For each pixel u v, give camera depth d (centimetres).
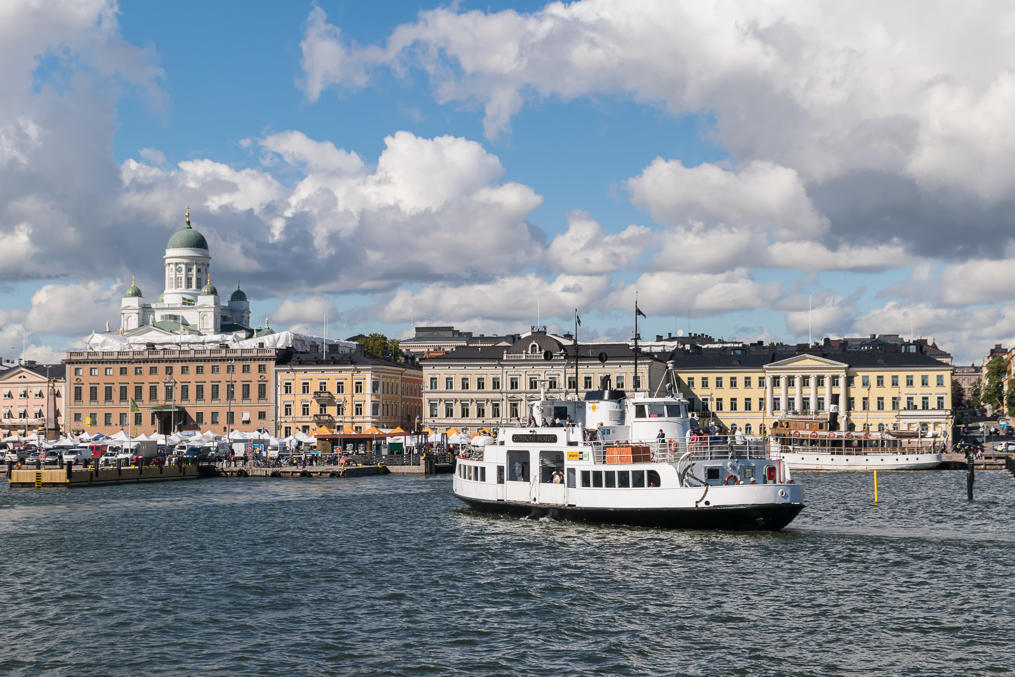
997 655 4441
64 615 5219
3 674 4272
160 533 8088
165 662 4406
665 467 7531
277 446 17375
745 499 7288
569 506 8006
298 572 6312
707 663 4353
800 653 4481
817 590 5634
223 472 15338
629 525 7725
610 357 19738
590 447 7906
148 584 5978
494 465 8662
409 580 6028
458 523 8425
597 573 6138
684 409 8212
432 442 17788
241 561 6719
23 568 6519
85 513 9644
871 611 5172
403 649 4572
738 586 5741
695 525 7500
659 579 5944
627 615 5131
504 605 5369
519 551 6925
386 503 10356
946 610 5184
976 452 17525
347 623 5022
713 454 7556
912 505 9900
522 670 4278
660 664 4350
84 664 4388
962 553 6712
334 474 15188
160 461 15162
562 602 5416
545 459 8275
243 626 4975
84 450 16338
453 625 4966
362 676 4219
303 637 4772
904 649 4534
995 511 9312
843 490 11875
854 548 6881
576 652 4516
